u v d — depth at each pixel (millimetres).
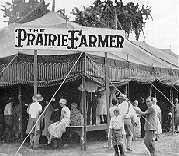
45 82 15305
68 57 15094
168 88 23547
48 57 15453
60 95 17234
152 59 22203
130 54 20469
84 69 14516
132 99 20453
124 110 13641
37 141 14375
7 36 17812
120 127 11625
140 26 32812
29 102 17391
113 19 32062
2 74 16031
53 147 14523
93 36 14867
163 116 23016
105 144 15477
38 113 14336
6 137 16500
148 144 11328
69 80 14820
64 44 14750
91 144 15562
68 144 15367
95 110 16875
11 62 15891
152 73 20094
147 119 11359
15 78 15805
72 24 18469
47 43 14680
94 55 15305
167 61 24000
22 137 16141
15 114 16297
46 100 17328
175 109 21578
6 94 17797
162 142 16969
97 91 16109
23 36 14586
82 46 14766
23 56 15820
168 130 22562
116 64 16969
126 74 17641
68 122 14273
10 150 13859
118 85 16844
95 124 16203
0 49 17047
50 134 14320
